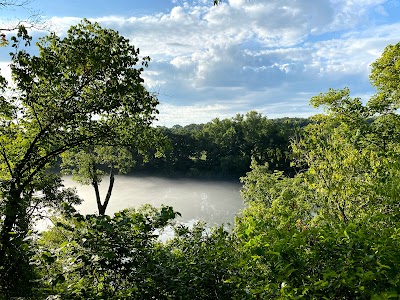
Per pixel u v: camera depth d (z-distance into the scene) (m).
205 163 87.12
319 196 11.06
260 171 29.14
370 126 13.43
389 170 8.34
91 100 11.51
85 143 12.19
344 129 12.99
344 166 9.72
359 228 3.71
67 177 69.75
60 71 10.66
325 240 3.24
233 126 94.44
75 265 3.88
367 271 2.85
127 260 3.96
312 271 3.16
